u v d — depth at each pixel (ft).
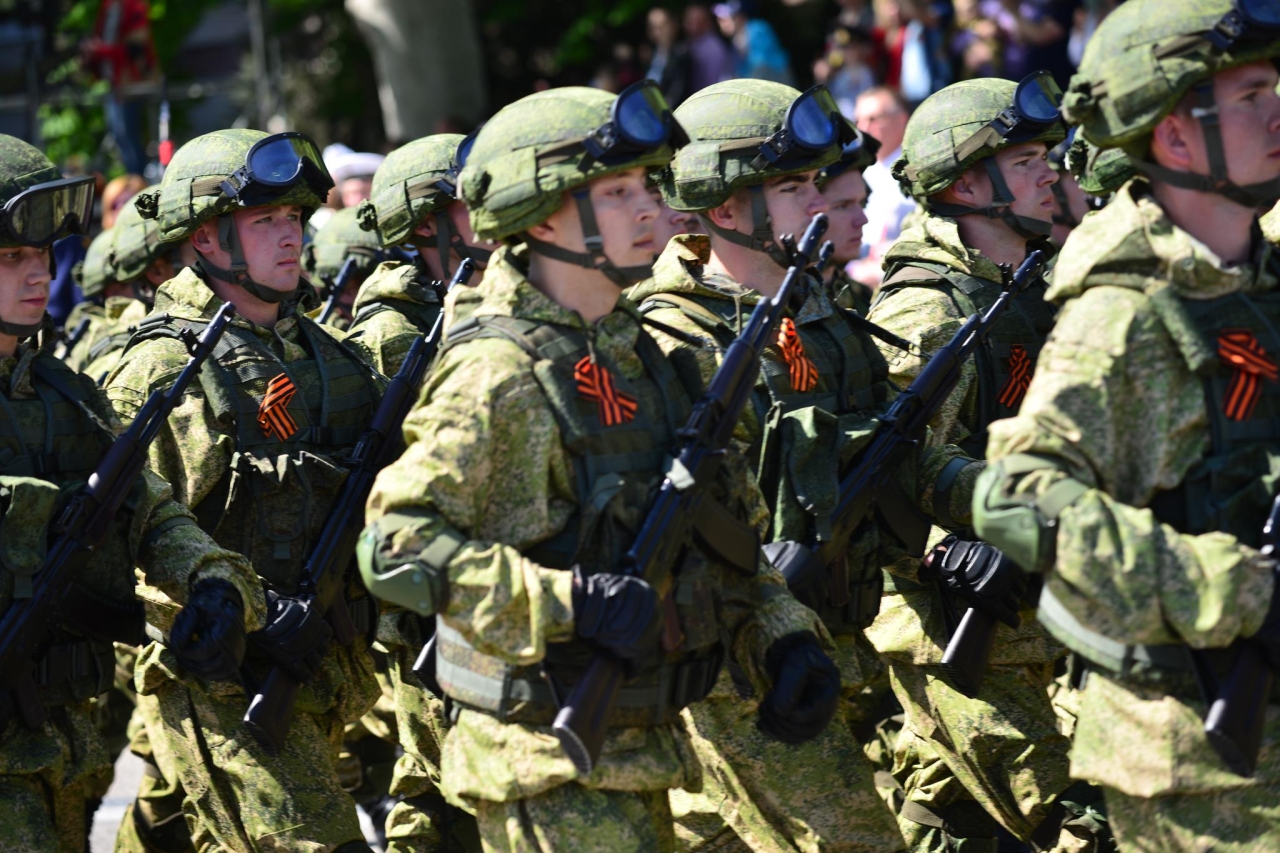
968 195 60.13
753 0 160.35
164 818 67.67
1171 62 38.60
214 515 55.31
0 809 47.83
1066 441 38.04
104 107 182.39
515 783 40.29
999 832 70.08
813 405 51.62
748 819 48.80
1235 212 39.73
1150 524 37.29
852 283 82.53
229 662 49.21
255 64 204.13
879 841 47.78
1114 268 38.50
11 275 47.50
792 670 43.11
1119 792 40.04
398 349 66.28
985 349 57.16
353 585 58.29
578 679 39.88
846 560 52.13
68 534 47.78
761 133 52.01
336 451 57.67
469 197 41.57
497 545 39.04
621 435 40.78
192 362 51.49
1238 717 37.40
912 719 58.80
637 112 40.40
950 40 137.28
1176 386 38.11
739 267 53.47
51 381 49.37
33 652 47.67
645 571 39.91
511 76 212.02
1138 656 38.83
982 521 38.73
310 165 58.59
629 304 42.83
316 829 53.93
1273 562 37.42
